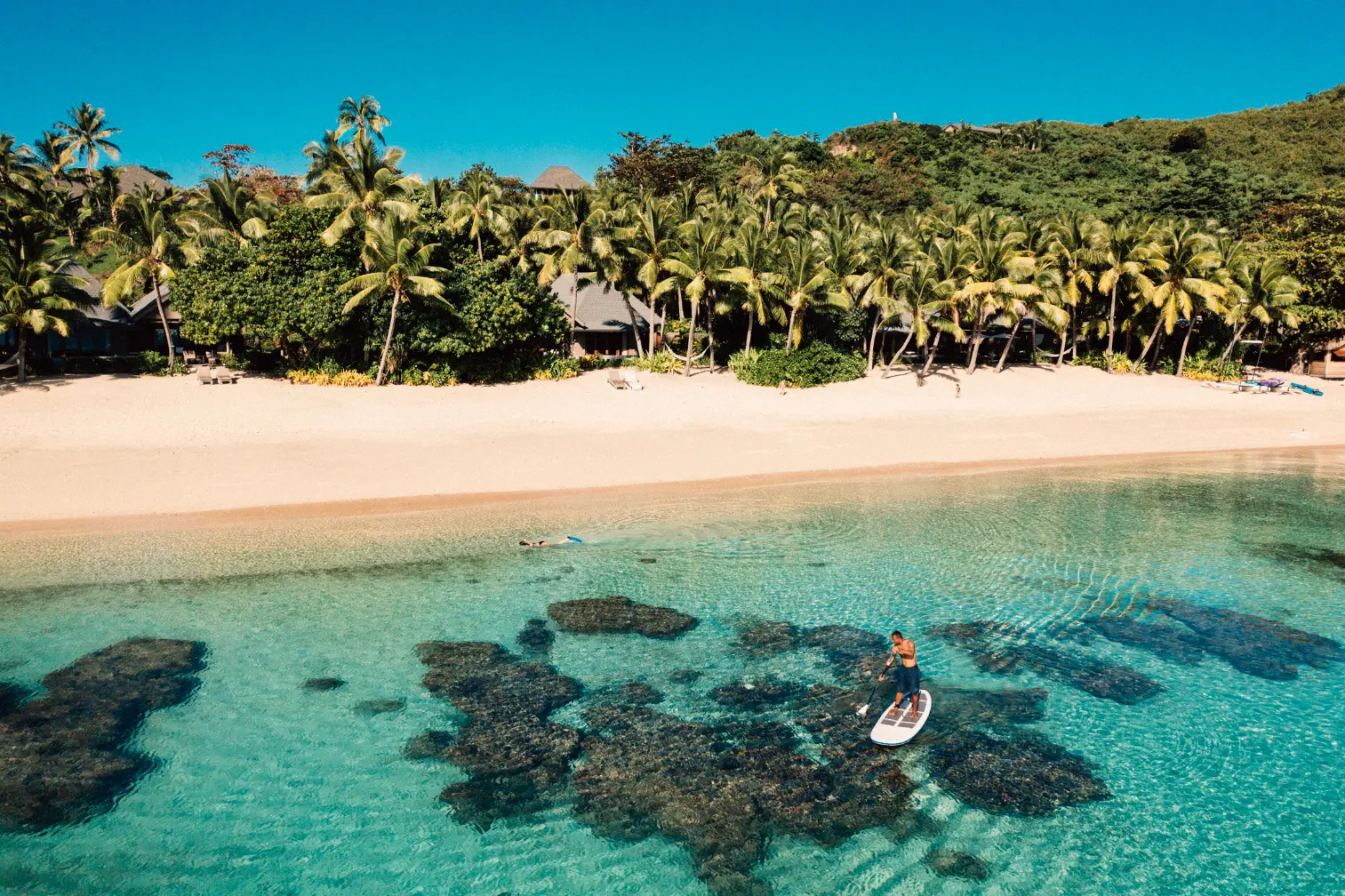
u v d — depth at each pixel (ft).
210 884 32.53
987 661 54.08
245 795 38.50
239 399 128.77
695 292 161.89
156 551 72.33
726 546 77.82
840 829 36.60
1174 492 101.35
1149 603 64.59
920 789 39.68
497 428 121.80
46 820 36.19
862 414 144.46
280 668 51.52
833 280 173.27
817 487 100.68
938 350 207.92
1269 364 227.61
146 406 121.19
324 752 42.27
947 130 463.01
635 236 169.89
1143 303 189.78
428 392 142.51
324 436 112.37
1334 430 146.20
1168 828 36.94
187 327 145.28
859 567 72.33
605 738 44.19
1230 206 318.04
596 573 70.13
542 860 34.35
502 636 57.41
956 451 122.42
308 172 160.56
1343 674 52.65
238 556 71.77
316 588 65.21
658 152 302.66
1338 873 34.04
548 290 164.25
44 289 132.36
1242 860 34.83
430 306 145.28
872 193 342.23
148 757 41.34
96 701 46.73
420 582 67.21
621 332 198.59
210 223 173.17
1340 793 39.78
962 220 231.09
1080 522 87.15
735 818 37.40
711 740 44.11
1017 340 225.76
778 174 240.94
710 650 55.67
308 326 141.08
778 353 167.32
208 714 45.83
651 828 36.58
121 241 156.66
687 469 106.93
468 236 172.14
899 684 46.34
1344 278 199.72
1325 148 380.37
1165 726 45.91
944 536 81.41
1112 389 174.50
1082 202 343.87
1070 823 37.22
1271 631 59.31
